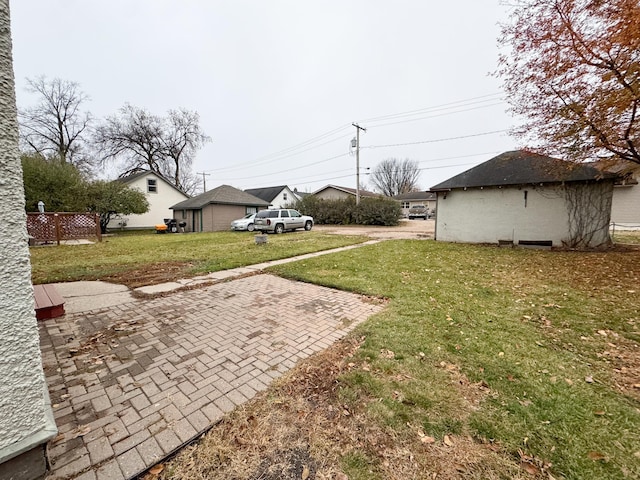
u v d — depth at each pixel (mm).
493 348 2766
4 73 956
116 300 4293
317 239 12852
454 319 3490
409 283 5133
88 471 1440
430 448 1595
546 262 6996
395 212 22984
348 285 4988
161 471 1456
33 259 7977
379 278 5504
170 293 4668
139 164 28922
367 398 2027
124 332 3154
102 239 14164
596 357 2598
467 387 2156
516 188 10148
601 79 5680
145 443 1625
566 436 1675
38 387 1108
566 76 6086
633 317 3492
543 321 3422
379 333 3094
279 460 1522
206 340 2955
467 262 7105
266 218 16594
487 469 1466
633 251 8273
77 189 17031
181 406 1940
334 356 2617
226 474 1438
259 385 2186
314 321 3465
